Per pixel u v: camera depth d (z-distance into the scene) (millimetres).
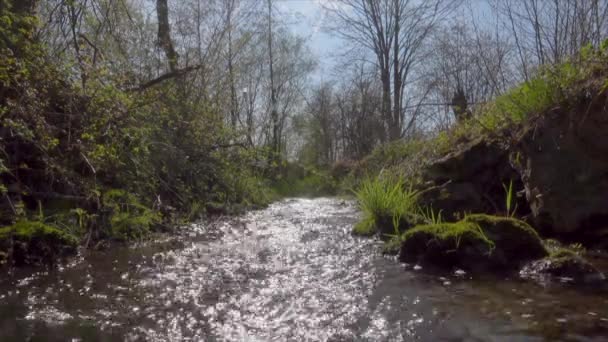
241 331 2184
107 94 4840
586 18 5586
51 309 2494
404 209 5062
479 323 2225
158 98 6094
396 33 22312
